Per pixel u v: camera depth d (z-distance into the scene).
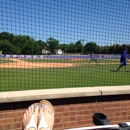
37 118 1.65
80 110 3.04
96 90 3.12
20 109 2.72
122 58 14.92
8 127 2.70
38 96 2.74
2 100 2.59
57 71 14.55
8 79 9.79
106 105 3.20
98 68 18.05
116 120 3.29
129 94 3.35
